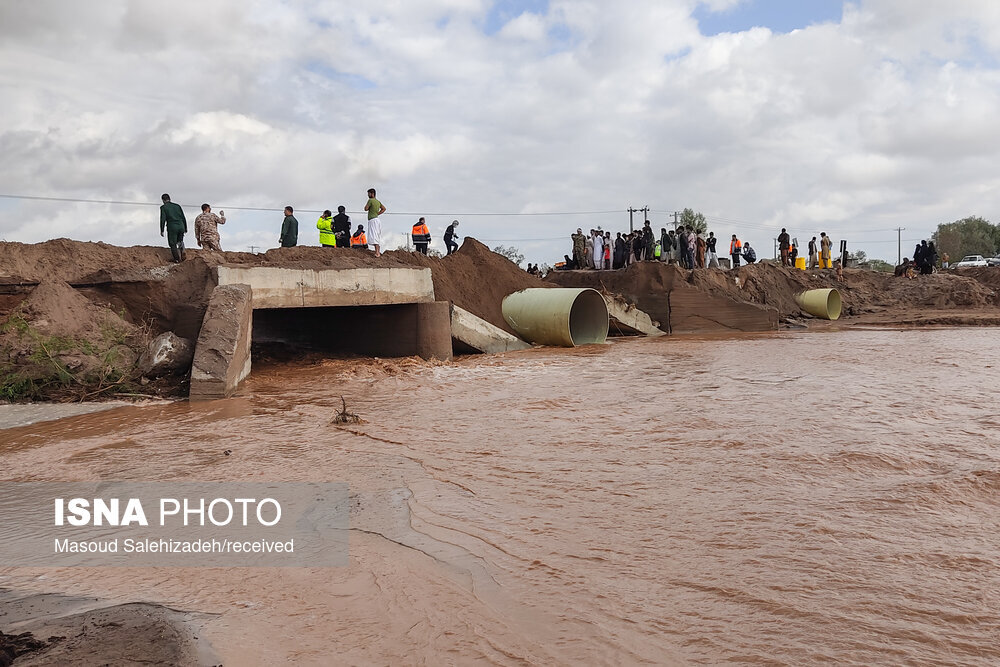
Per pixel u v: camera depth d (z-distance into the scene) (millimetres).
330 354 23266
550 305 25391
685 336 30797
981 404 11961
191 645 4559
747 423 10781
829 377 15539
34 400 14758
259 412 13031
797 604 4914
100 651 4461
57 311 16625
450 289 26516
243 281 18531
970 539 6055
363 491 7910
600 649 4445
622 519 6770
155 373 16547
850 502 7051
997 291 42156
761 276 37938
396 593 5379
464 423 11445
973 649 4301
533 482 8078
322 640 4664
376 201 24125
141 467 9148
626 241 37469
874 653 4277
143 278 18312
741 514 6785
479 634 4695
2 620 5055
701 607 4941
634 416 11672
